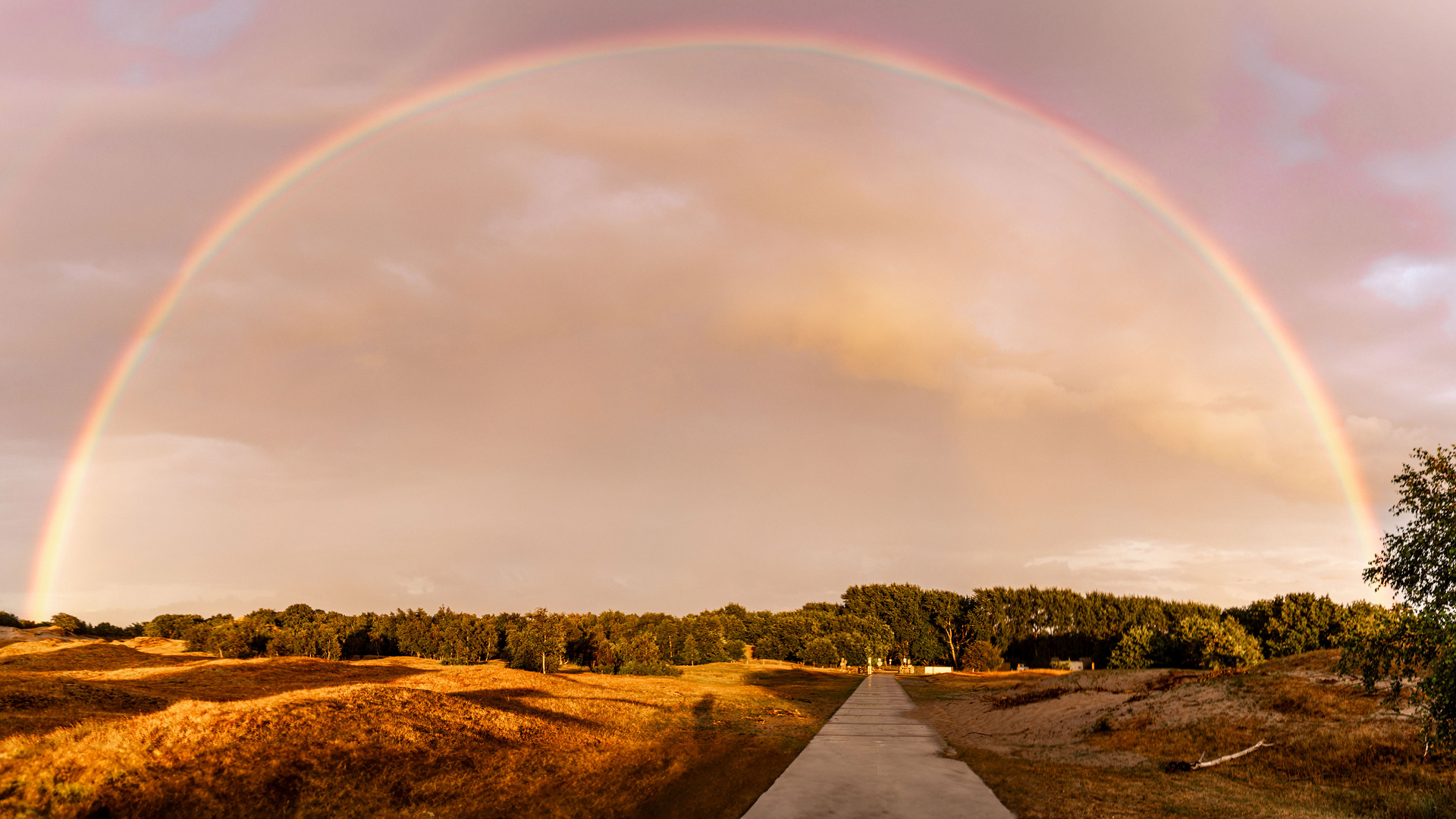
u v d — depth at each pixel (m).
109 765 12.83
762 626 124.69
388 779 15.42
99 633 98.00
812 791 16.92
